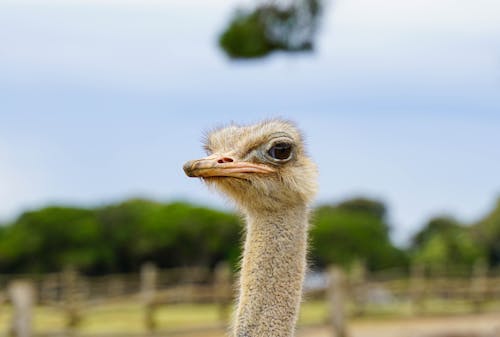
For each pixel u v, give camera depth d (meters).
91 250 34.50
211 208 35.34
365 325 20.44
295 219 4.93
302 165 4.97
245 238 5.05
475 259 36.88
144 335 16.34
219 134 5.05
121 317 18.02
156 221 34.84
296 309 4.88
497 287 24.17
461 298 23.77
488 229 40.88
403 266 37.28
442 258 36.78
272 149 4.89
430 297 23.64
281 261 4.89
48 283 19.16
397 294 22.86
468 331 18.47
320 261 35.75
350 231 36.38
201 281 24.38
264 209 4.92
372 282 24.11
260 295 4.86
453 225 42.50
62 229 34.47
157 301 17.56
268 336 4.80
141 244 34.81
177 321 18.53
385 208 43.56
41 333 15.07
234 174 4.82
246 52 12.54
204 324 17.59
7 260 34.00
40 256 34.25
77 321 17.34
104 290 21.92
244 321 4.85
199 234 34.53
